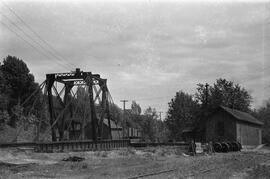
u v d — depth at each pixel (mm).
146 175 17984
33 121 62125
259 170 20750
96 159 30375
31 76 68375
